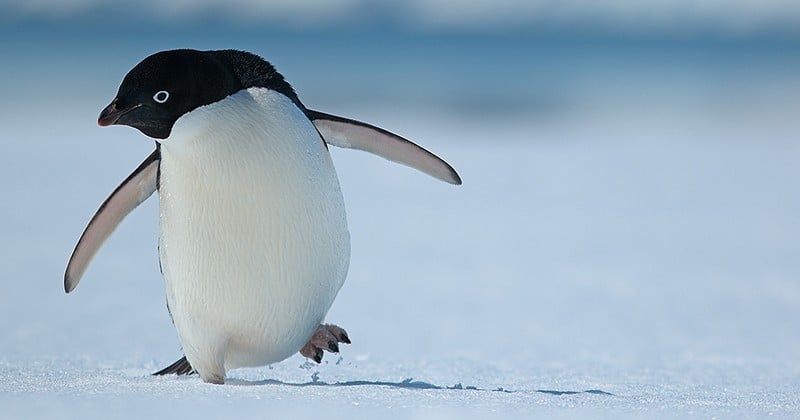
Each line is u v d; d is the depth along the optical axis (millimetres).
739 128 106125
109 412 10469
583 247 42875
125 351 20922
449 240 44375
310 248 14258
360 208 54312
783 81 144750
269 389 12266
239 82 14055
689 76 152375
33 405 10836
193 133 13523
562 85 144250
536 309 29594
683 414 11555
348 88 141000
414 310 29266
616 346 23531
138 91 13195
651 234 46656
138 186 16062
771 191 62125
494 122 111188
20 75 145125
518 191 61344
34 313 27453
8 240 42656
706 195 60156
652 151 83125
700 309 29766
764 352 22734
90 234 16047
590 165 73812
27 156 74375
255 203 13758
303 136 14164
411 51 193250
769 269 37875
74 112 113875
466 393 12500
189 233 13953
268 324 14477
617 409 11727
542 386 16188
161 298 30484
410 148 16422
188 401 11094
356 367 18672
